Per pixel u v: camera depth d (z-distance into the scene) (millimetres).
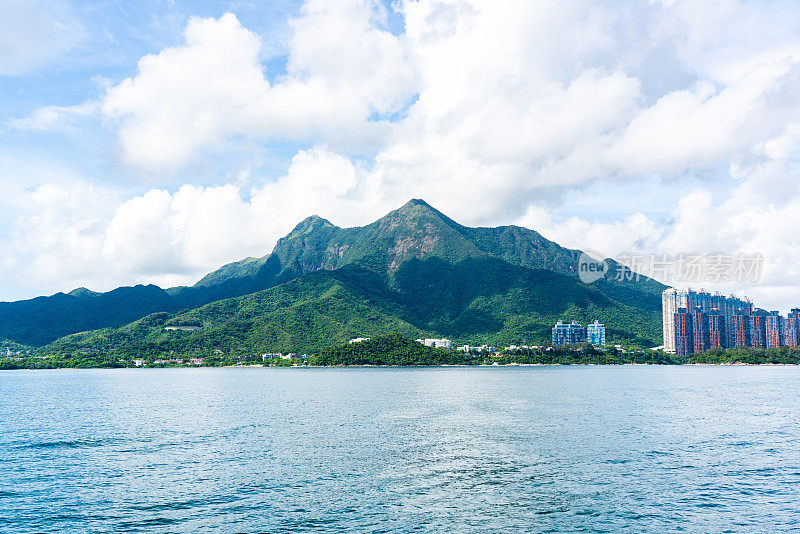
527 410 137125
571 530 54188
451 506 60594
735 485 67625
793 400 160000
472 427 109750
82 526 55406
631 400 161000
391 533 53438
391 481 69625
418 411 137375
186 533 53500
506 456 82625
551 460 80000
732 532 53719
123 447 91000
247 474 72938
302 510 59406
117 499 63094
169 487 67375
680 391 193250
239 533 53469
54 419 126562
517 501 62125
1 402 168875
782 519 56719
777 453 84125
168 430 108875
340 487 67188
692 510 59281
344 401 164750
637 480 69625
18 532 54000
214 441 95938
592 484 68125
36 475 72938
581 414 128500
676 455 82875
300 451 86812
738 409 137625
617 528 54656
